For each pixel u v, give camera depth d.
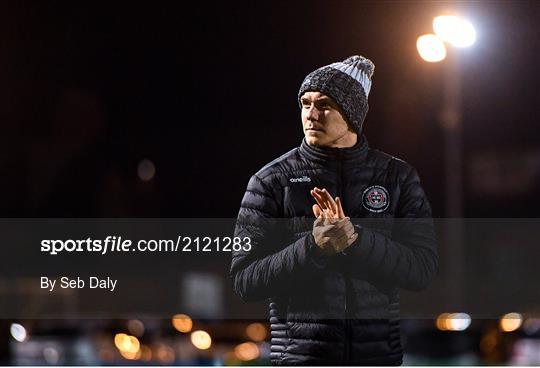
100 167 68.69
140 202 66.75
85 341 38.56
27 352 37.56
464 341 45.38
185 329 39.78
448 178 48.59
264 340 38.84
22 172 70.50
